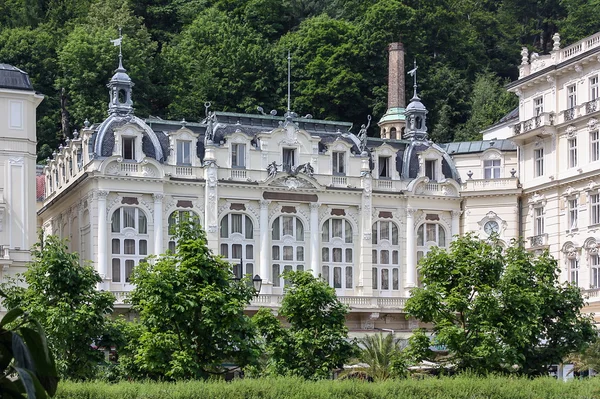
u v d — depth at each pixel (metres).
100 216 101.19
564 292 74.12
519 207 113.00
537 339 71.06
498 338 69.25
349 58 146.38
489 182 113.88
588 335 74.00
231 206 106.62
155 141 105.19
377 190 112.81
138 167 103.19
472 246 73.19
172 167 105.19
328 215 110.62
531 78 110.56
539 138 110.19
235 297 64.31
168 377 62.12
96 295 64.25
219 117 109.69
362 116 147.00
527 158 112.19
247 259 107.00
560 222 106.94
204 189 105.81
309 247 109.38
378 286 112.12
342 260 110.94
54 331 60.88
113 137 103.56
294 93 145.12
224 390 55.47
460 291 71.31
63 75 138.88
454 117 152.00
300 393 56.59
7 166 97.75
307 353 68.81
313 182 109.25
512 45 167.50
